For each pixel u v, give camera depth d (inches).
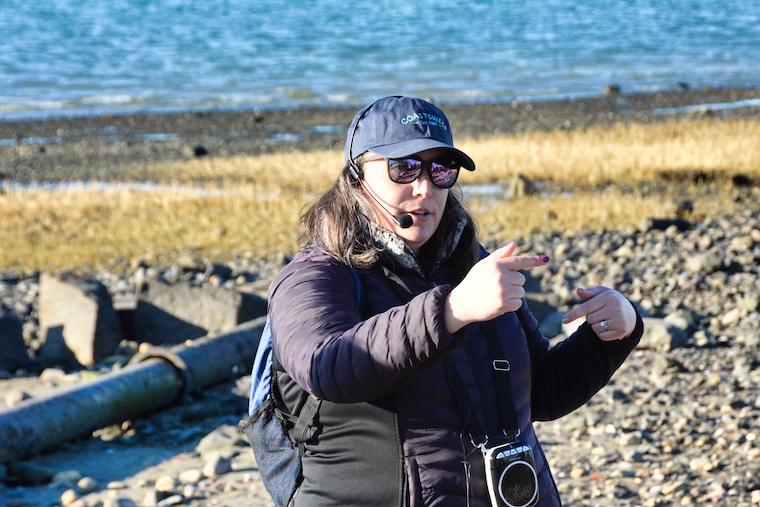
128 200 784.9
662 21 3408.0
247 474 255.3
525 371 119.0
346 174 119.0
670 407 297.0
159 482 247.6
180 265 562.9
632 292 462.0
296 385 115.2
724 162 847.7
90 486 247.9
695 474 243.6
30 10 3922.2
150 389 303.4
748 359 339.0
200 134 1323.8
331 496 111.7
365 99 1684.3
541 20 3440.0
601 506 226.1
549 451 265.0
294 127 1371.8
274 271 552.7
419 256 121.6
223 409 314.2
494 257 98.0
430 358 97.9
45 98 1748.3
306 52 2437.3
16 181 979.9
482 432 111.7
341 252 114.2
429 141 114.7
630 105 1505.9
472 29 3070.9
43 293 400.2
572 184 829.2
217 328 398.0
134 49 2546.8
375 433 110.5
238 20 3459.6
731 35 2869.1
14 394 320.2
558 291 447.8
